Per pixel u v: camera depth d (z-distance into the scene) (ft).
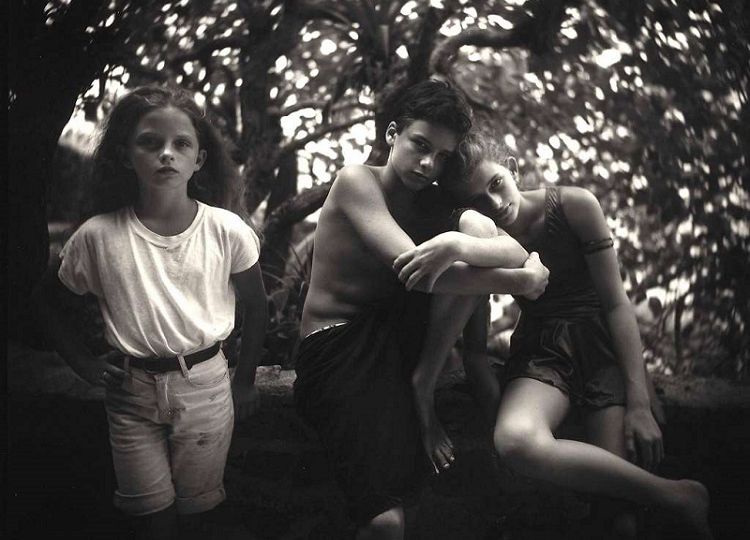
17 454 7.88
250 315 7.86
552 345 7.36
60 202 9.80
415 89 7.11
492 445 7.75
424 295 7.11
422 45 10.73
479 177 7.07
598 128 11.46
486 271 6.57
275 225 11.00
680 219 10.50
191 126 7.28
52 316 7.34
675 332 10.21
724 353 9.58
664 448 7.70
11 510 7.76
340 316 7.22
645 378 7.36
